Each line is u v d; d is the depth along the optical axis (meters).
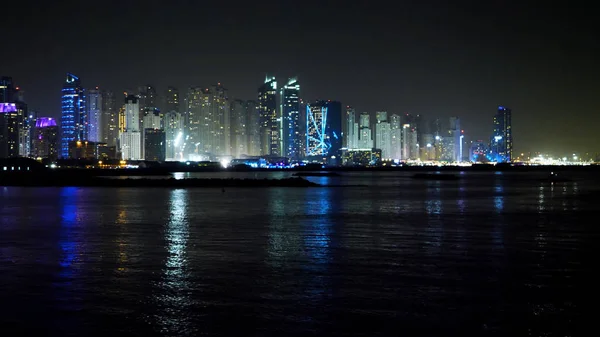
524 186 123.62
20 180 130.25
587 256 30.11
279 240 36.16
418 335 17.05
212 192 95.25
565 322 18.27
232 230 41.47
